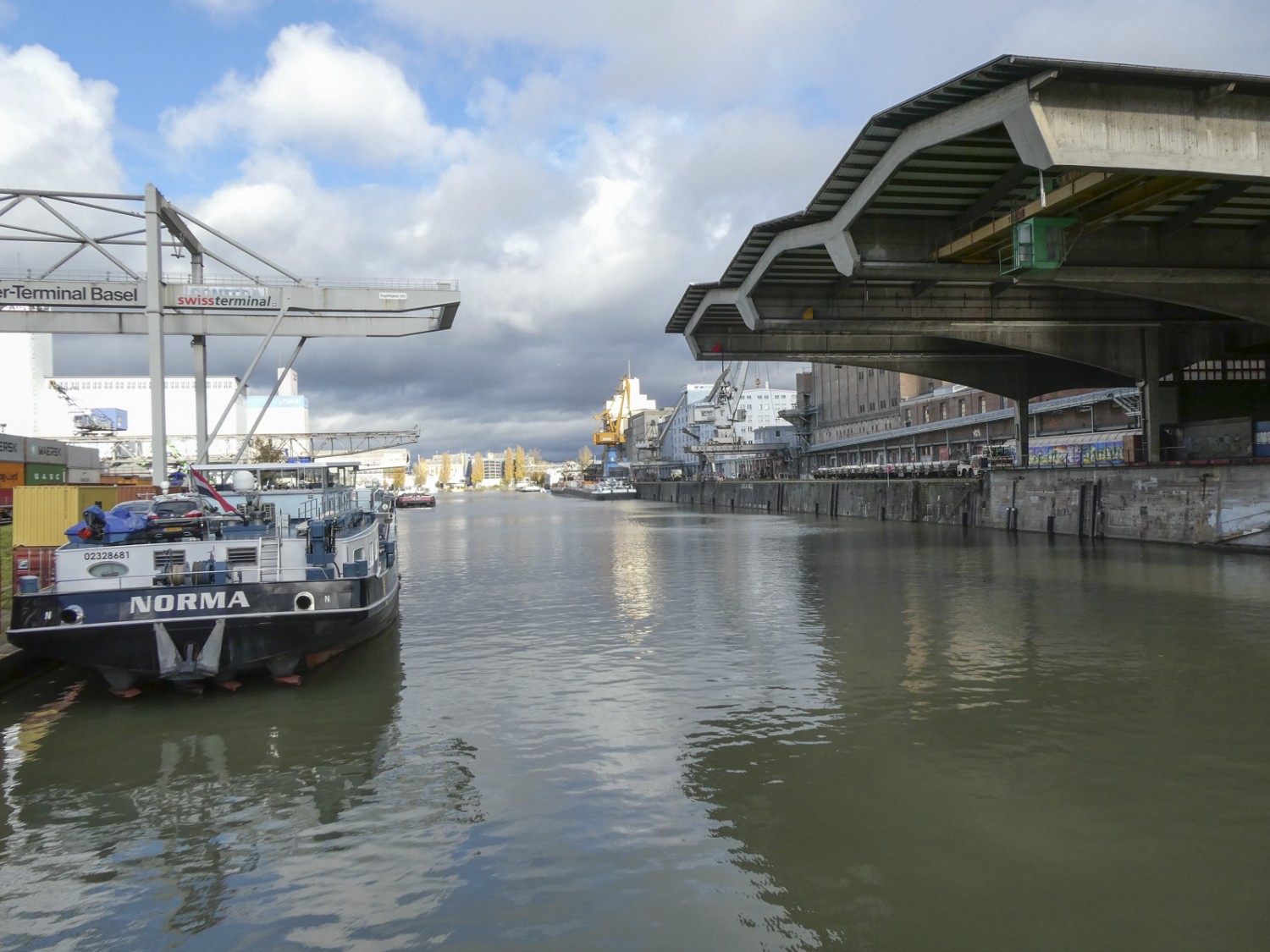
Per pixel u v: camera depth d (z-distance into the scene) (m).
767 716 14.05
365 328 37.44
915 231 27.62
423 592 31.44
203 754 12.34
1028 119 18.64
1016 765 11.61
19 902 8.26
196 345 36.25
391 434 74.56
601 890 8.31
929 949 7.27
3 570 21.77
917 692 15.34
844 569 34.50
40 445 39.59
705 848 9.20
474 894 8.27
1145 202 21.95
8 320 34.47
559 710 14.54
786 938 7.45
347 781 11.27
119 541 15.90
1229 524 35.50
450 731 13.38
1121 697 14.77
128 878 8.72
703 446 121.38
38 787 11.11
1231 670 16.48
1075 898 8.09
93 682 16.09
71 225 33.78
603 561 41.41
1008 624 21.52
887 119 21.30
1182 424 41.28
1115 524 42.44
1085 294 37.78
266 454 69.44
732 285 34.94
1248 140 19.77
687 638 20.77
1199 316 38.72
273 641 14.85
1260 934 7.47
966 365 50.81
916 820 9.86
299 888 8.47
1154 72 18.41
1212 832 9.48
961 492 57.09
